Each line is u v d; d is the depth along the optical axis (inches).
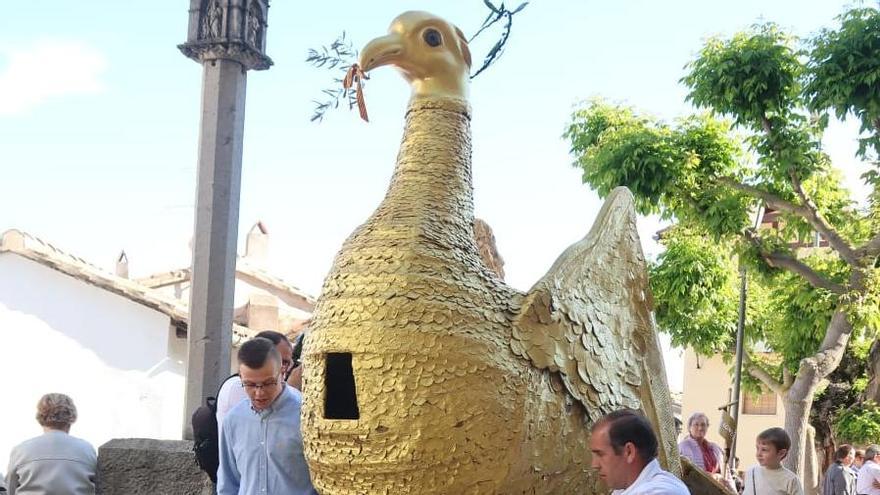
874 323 452.8
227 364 241.4
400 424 129.0
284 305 733.9
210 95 245.1
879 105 416.5
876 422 619.8
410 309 131.0
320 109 157.8
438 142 152.2
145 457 225.3
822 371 475.2
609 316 156.3
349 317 132.3
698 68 474.0
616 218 168.6
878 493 398.9
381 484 130.4
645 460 124.1
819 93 429.4
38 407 220.8
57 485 212.8
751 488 234.5
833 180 515.2
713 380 898.7
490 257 175.0
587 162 517.7
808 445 544.1
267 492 152.2
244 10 247.0
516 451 133.0
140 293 582.9
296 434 153.2
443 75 156.3
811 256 559.5
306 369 137.9
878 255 463.2
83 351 579.2
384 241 136.9
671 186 490.3
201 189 243.1
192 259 243.3
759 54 456.8
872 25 417.4
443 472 129.4
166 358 582.9
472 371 130.9
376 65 152.9
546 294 143.2
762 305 634.8
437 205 145.2
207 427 191.5
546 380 139.9
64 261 582.2
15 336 577.0
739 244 488.7
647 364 164.6
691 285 600.7
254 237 815.7
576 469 141.8
